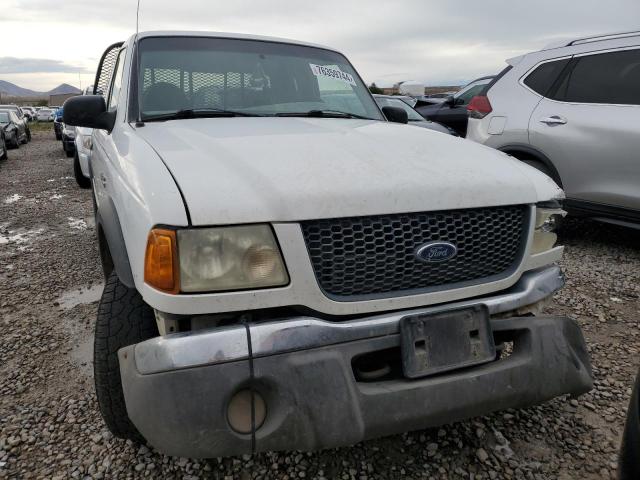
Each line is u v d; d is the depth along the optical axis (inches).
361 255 66.7
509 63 202.7
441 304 71.9
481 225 74.2
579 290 149.9
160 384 59.3
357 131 94.7
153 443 60.7
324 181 66.9
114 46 151.3
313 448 62.7
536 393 72.2
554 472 80.1
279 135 86.0
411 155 79.6
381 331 66.7
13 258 190.4
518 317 75.4
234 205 62.2
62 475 79.8
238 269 62.0
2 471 80.7
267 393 61.8
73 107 107.8
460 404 67.7
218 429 59.7
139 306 77.5
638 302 141.6
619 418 92.4
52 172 448.1
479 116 204.2
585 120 172.4
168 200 62.6
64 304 145.9
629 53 168.4
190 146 78.7
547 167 183.9
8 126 682.2
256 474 79.9
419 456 83.6
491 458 83.0
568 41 185.8
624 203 165.9
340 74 132.0
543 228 83.2
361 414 63.5
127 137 89.9
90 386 104.3
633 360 111.7
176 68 112.3
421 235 69.7
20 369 111.0
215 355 59.8
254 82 117.2
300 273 63.6
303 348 62.9
